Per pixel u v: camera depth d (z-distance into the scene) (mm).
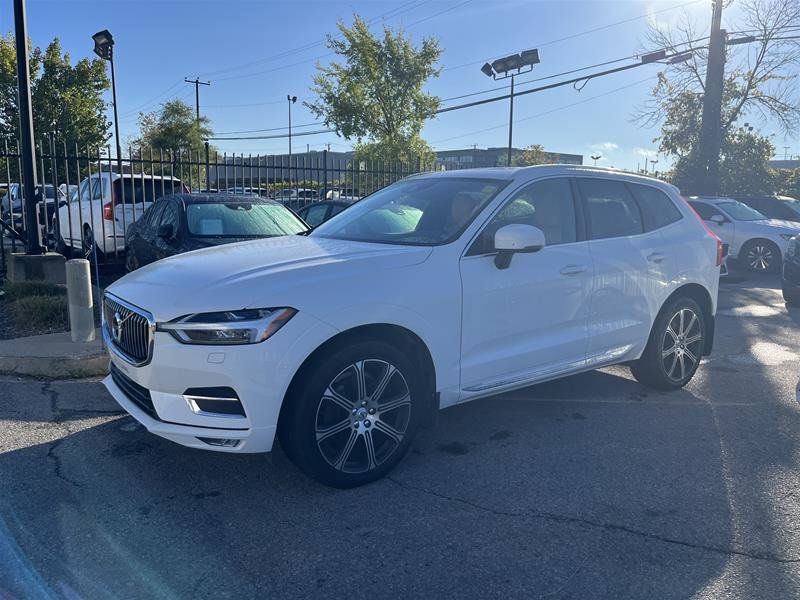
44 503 3703
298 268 3820
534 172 4828
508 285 4402
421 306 3984
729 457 4453
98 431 4711
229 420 3516
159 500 3756
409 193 5109
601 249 5020
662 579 3068
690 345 5840
